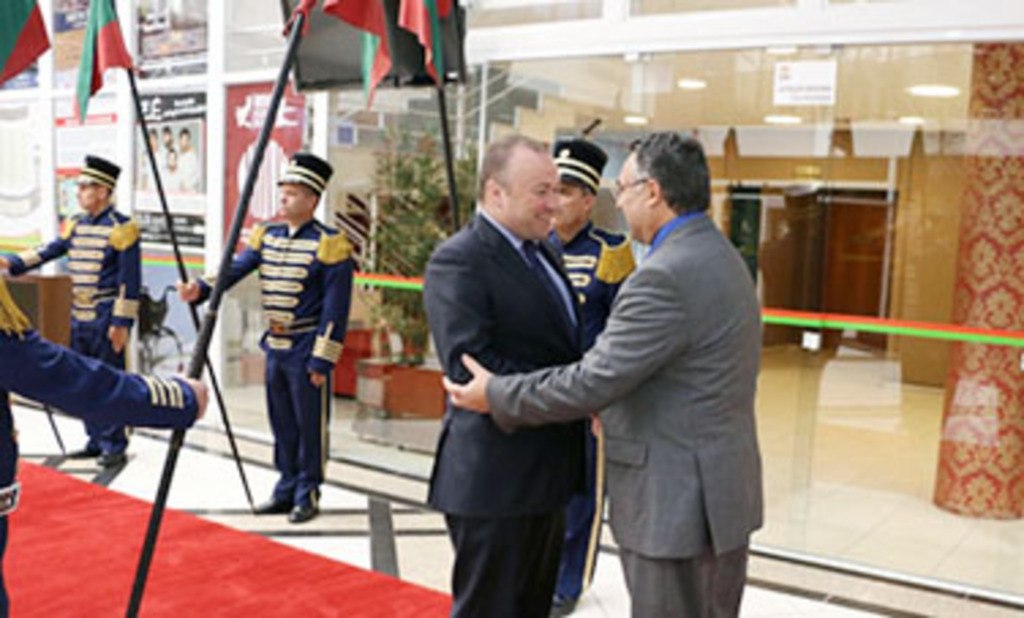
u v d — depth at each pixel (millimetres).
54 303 5070
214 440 5781
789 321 4352
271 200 5949
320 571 3576
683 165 2107
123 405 1912
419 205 5328
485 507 2260
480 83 5027
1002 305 4012
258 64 5953
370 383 5605
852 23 4031
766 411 4422
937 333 4133
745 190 4371
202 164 6266
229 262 2373
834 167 4195
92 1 3381
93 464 5133
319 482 4434
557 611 3449
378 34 2795
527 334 2262
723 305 2043
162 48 6422
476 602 2328
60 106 7109
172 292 6480
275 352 4398
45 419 6168
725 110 4375
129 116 6633
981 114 3939
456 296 2215
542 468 2293
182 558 3617
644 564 2086
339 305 4309
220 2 6059
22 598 3148
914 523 4215
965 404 4145
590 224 3537
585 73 4703
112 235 5027
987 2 3781
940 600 3783
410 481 5129
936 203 4062
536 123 4875
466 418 2299
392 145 5395
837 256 4238
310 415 4383
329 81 3670
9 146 7484
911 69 4008
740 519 2066
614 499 2160
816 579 3975
